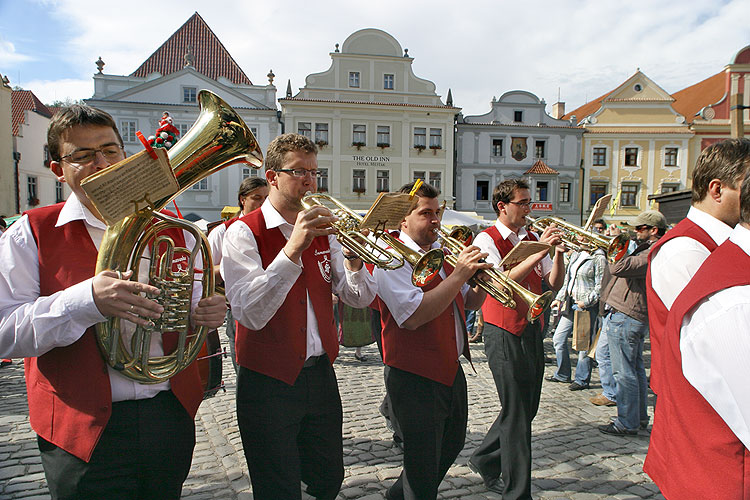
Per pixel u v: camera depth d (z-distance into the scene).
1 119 20.91
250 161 1.85
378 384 5.25
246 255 1.97
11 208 21.56
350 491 2.91
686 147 29.31
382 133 27.22
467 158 28.55
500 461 2.90
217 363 3.42
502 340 2.73
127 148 24.27
